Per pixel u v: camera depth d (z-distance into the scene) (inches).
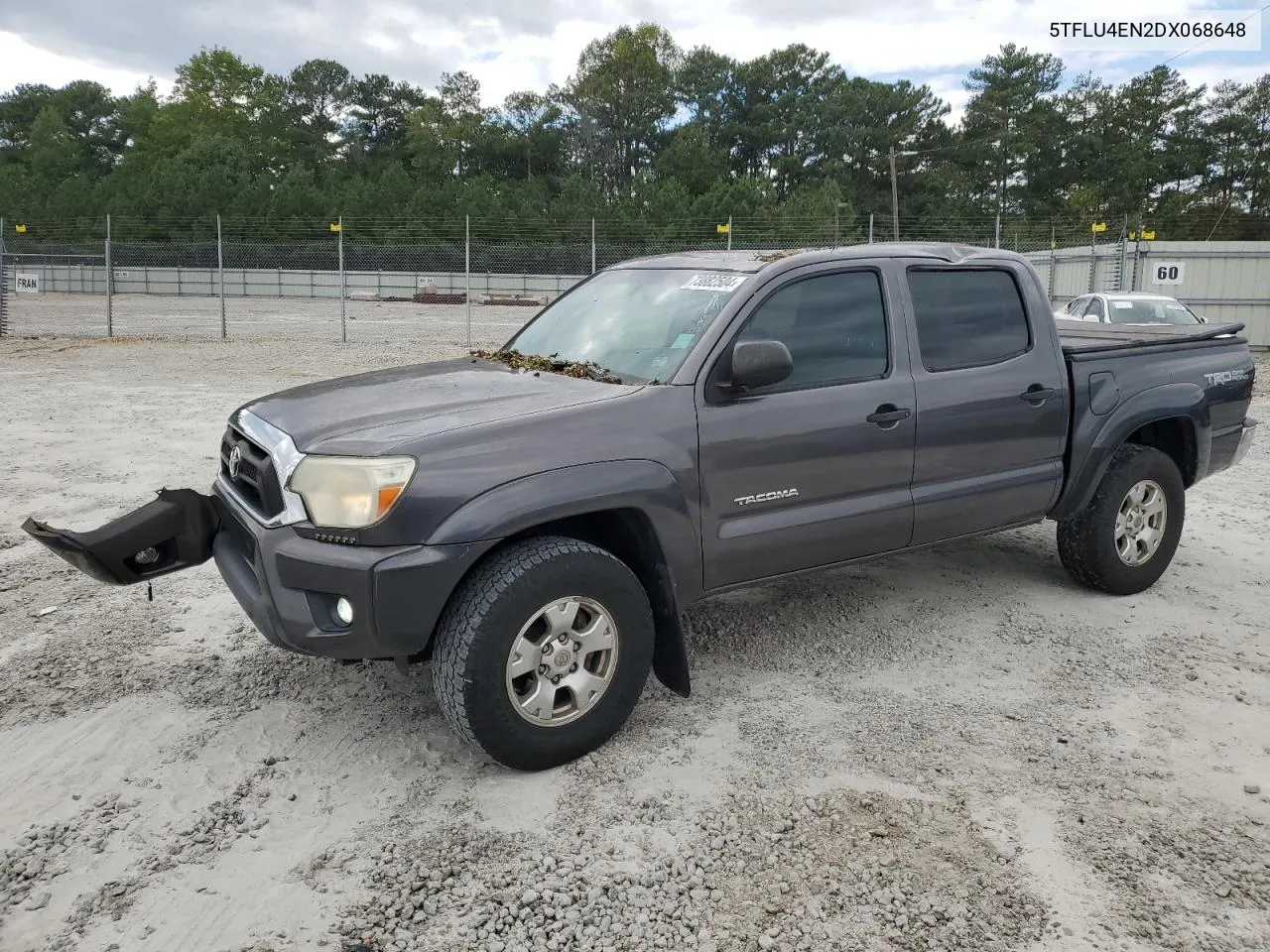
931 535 183.3
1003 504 192.2
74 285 2145.7
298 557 131.3
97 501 284.2
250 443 150.7
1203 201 3336.6
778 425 159.0
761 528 159.8
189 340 914.7
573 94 4389.8
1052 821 129.7
